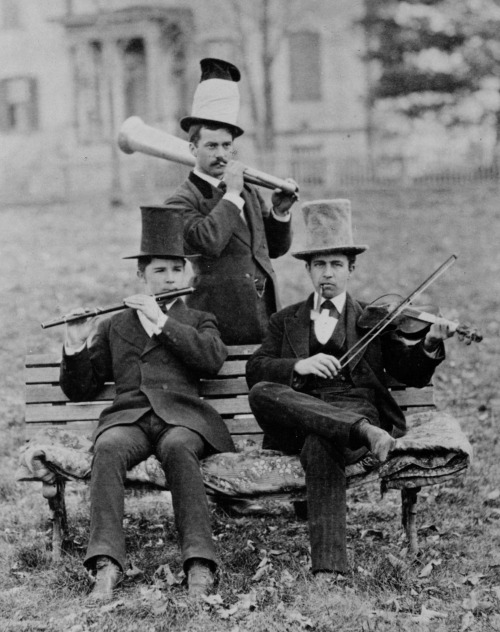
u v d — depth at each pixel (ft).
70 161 95.14
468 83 92.32
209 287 23.20
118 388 21.24
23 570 20.17
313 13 104.63
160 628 17.16
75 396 21.57
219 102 23.25
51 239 64.59
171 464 19.47
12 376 34.78
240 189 22.81
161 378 21.08
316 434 19.33
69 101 111.55
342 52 104.99
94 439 20.39
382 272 52.70
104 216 75.92
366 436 18.74
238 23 99.35
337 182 92.07
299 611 17.70
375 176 91.76
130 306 20.83
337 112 106.01
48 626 17.47
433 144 97.25
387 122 102.53
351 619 17.37
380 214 73.67
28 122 112.27
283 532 22.29
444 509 23.32
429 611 17.62
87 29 107.76
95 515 18.98
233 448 20.97
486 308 44.45
